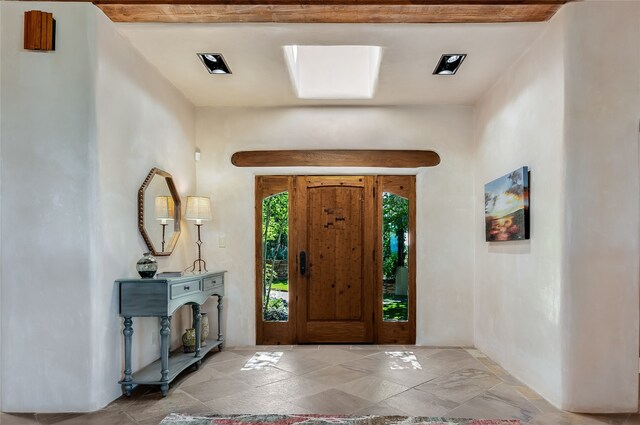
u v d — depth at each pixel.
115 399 2.96
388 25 3.06
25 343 2.75
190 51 3.40
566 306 2.78
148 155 3.55
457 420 2.62
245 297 4.64
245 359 4.03
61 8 2.79
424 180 4.66
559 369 2.82
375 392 3.12
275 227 4.75
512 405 2.87
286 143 4.70
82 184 2.75
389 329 4.68
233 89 4.23
